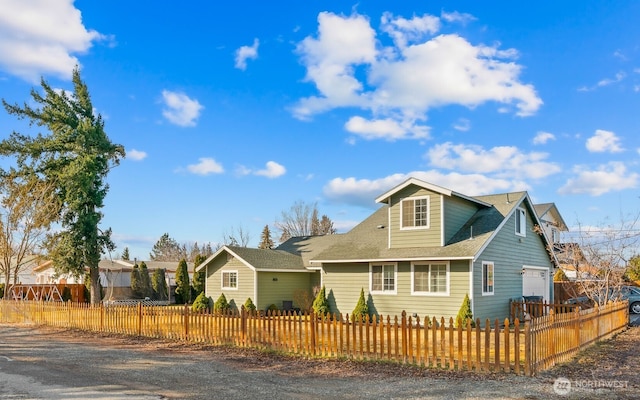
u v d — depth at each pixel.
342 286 25.38
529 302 23.30
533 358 10.48
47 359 12.84
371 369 11.12
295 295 29.48
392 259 23.05
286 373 10.89
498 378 10.09
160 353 13.77
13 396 8.68
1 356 13.39
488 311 21.98
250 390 9.26
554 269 29.53
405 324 11.63
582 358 12.56
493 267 22.67
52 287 37.12
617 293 22.72
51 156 33.97
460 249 21.59
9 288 28.12
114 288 45.50
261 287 29.30
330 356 12.62
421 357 11.44
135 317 17.92
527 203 26.34
